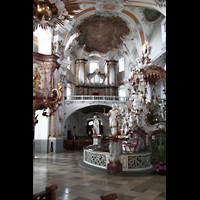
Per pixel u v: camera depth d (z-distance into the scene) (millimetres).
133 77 11430
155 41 18234
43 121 15938
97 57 30375
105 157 8336
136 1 15125
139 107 10625
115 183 6375
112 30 22891
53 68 5184
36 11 3748
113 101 22531
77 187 5961
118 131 7996
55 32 15766
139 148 9992
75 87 28219
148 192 5461
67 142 18938
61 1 3945
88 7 17328
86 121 27312
